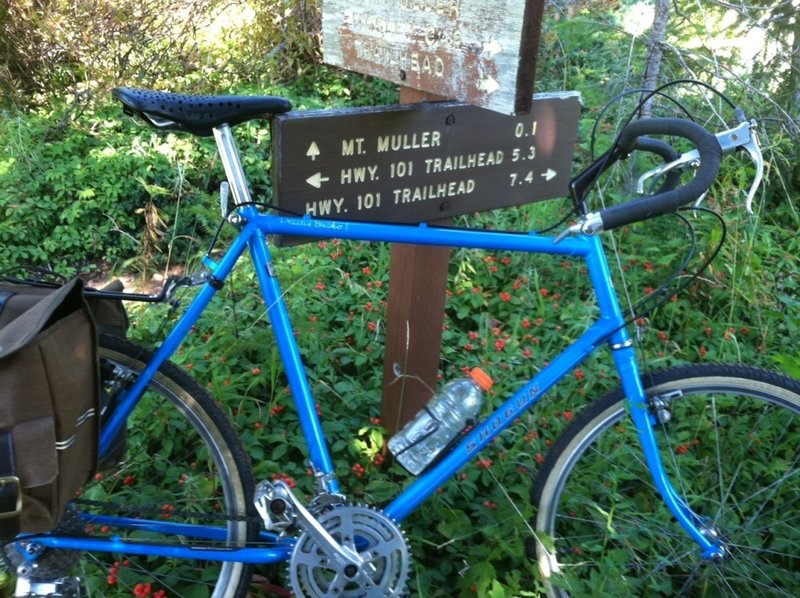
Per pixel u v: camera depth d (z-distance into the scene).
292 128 1.76
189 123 1.67
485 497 2.21
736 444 2.22
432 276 2.14
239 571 1.85
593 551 2.02
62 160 5.05
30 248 4.52
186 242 4.50
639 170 3.54
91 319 1.45
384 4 1.91
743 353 2.84
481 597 1.84
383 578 1.75
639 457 2.03
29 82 6.38
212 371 2.48
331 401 2.54
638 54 3.97
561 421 2.40
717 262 3.17
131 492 2.07
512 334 2.90
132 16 6.23
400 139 1.92
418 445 1.80
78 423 1.44
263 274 1.74
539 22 1.50
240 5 6.87
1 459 1.32
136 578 1.94
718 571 1.93
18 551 1.72
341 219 1.91
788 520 2.06
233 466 1.84
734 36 3.90
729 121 3.73
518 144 2.10
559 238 1.61
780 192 4.12
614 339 1.76
